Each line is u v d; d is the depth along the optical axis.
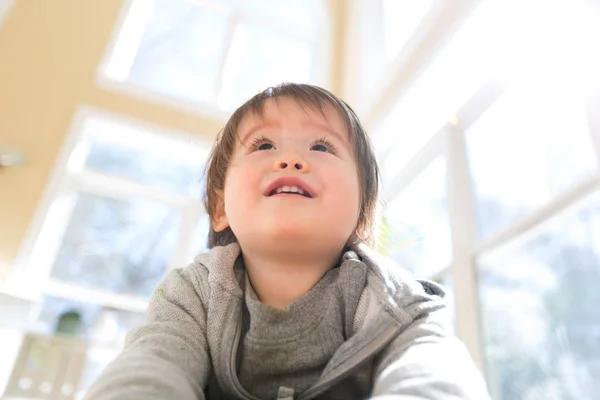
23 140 2.52
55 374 1.92
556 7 1.54
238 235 0.54
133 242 2.58
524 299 1.49
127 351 0.40
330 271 0.53
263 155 0.59
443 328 0.45
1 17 2.76
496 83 1.94
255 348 0.44
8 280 2.15
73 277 2.35
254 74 3.54
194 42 3.48
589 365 1.24
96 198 2.62
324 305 0.48
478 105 2.04
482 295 1.66
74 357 1.99
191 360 0.41
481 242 1.71
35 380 1.88
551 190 1.51
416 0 2.90
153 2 3.48
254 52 3.65
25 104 2.63
